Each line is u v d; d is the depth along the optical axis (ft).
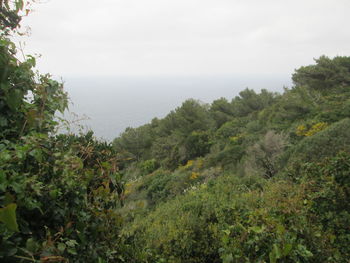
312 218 10.75
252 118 69.77
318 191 12.16
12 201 3.72
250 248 8.17
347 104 42.09
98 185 6.45
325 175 12.76
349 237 9.79
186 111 79.05
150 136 86.58
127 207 18.03
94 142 6.91
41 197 4.64
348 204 11.09
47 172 4.85
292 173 16.96
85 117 6.08
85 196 5.53
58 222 5.12
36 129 5.37
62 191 5.02
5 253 3.60
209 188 19.30
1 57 4.40
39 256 4.23
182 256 12.01
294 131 40.57
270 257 6.92
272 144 32.81
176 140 68.54
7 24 5.51
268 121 56.13
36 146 4.52
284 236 7.72
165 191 37.29
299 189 12.60
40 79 5.57
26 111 5.11
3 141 4.46
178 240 12.41
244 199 14.01
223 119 79.61
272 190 14.44
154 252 11.44
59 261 4.34
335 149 21.30
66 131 6.12
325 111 43.21
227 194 16.97
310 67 63.98
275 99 80.64
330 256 8.80
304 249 7.55
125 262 7.60
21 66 4.98
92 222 5.91
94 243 6.10
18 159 4.26
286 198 12.19
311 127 38.55
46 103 5.71
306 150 23.81
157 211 18.35
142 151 79.30
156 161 67.21
